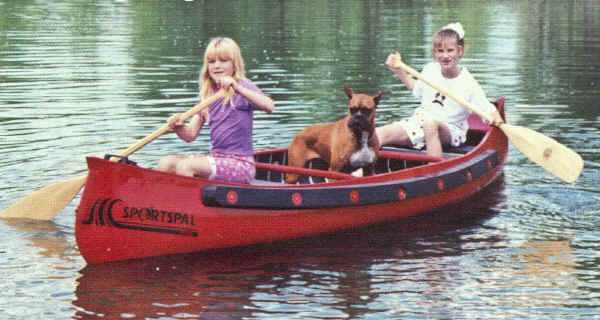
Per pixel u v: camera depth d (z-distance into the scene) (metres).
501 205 5.97
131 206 4.73
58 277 4.50
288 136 7.76
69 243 5.06
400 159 6.62
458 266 4.72
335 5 25.33
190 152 7.16
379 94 5.69
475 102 6.68
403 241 5.22
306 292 4.34
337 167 5.83
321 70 11.89
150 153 7.10
